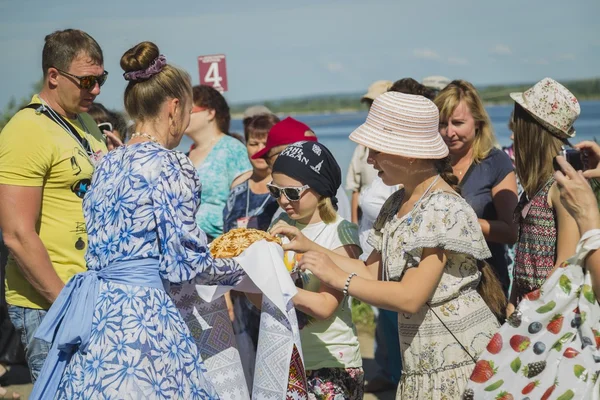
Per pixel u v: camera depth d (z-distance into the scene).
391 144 3.21
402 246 3.21
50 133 3.70
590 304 2.83
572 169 2.82
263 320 3.26
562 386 2.85
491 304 3.35
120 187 3.00
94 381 2.88
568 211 2.86
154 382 2.90
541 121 3.34
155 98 3.15
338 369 3.52
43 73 3.81
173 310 3.07
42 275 3.61
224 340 3.37
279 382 3.18
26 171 3.61
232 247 3.26
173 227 2.94
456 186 3.38
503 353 2.96
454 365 3.19
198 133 5.80
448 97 4.59
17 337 6.34
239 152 5.80
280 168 3.54
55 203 3.75
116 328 2.91
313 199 3.56
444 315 3.21
